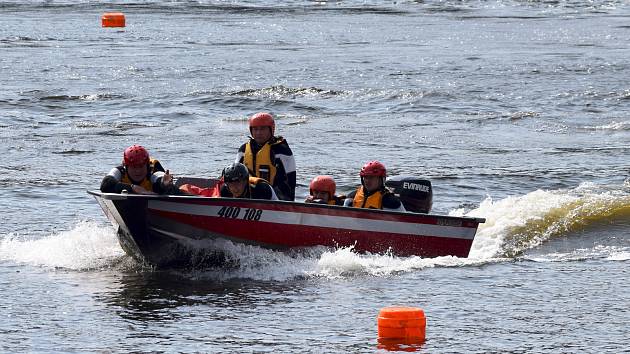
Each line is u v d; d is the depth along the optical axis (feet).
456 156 233.55
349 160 227.81
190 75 375.04
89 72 379.96
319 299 125.59
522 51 455.63
